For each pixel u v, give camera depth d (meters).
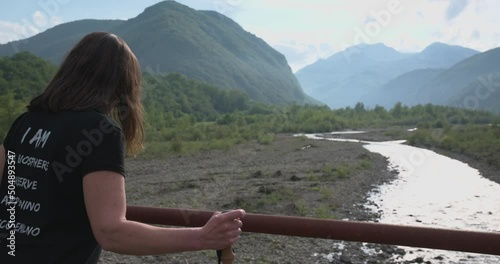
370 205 15.16
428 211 14.26
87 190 1.55
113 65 1.84
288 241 10.11
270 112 133.88
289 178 20.81
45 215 1.62
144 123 2.09
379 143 46.59
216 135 53.53
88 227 1.66
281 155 33.12
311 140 50.31
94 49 1.84
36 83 65.00
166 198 16.25
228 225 1.59
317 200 15.59
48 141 1.65
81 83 1.78
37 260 1.61
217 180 20.42
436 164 27.39
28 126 1.77
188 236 1.56
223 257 1.82
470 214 13.80
